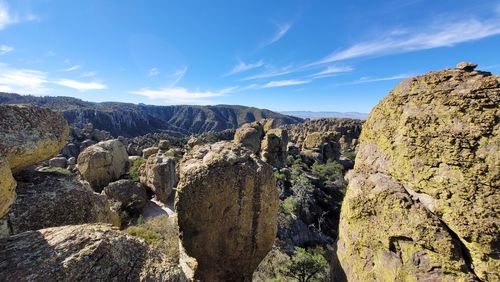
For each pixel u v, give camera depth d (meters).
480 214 5.49
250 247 10.01
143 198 34.94
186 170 9.62
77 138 91.62
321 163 83.50
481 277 5.30
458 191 5.86
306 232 41.50
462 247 5.72
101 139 98.00
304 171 68.69
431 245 5.92
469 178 5.77
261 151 65.06
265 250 10.35
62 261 4.46
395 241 6.60
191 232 9.34
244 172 9.73
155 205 36.28
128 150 87.94
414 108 7.14
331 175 71.00
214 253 9.57
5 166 5.00
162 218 25.25
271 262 20.03
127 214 31.12
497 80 6.00
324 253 34.06
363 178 8.33
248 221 9.84
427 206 6.39
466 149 5.92
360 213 7.68
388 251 6.71
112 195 33.12
